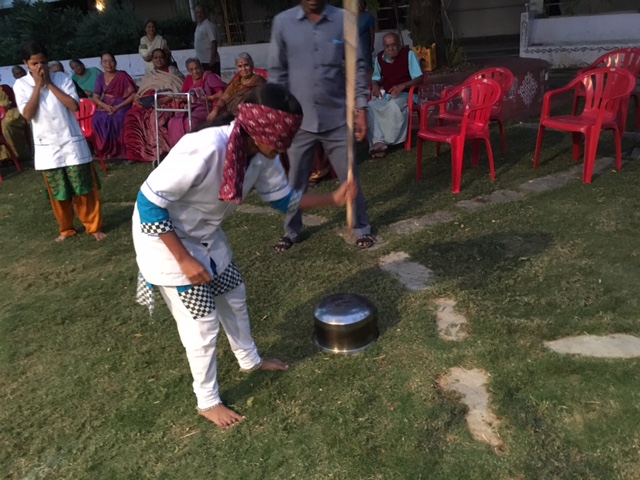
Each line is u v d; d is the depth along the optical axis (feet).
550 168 18.97
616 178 17.34
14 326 12.82
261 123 7.15
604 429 8.38
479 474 7.84
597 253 13.17
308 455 8.45
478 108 17.29
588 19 37.60
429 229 15.40
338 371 10.14
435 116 25.07
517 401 9.04
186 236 8.09
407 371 9.95
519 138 22.81
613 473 7.68
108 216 19.61
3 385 10.82
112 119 26.96
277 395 9.71
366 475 8.00
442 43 29.22
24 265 16.16
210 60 34.42
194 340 8.58
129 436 9.21
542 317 11.03
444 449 8.32
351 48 8.95
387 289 12.60
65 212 17.48
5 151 27.73
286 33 13.43
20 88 15.90
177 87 26.14
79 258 16.31
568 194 16.61
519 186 17.78
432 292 12.29
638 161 18.58
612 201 15.76
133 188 22.61
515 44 44.80
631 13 36.78
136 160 26.78
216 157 7.40
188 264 7.74
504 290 12.10
